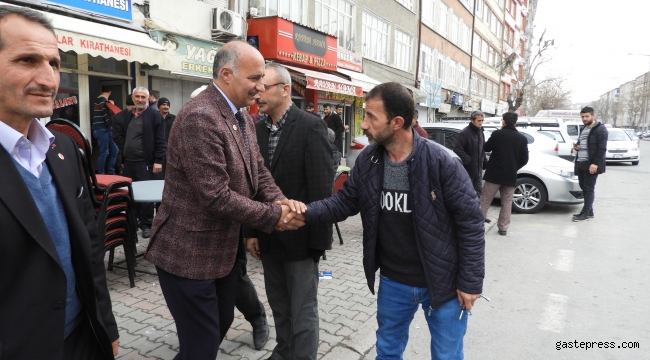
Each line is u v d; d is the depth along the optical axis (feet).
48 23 4.47
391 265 6.92
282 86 8.28
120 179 12.29
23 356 4.31
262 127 8.68
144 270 14.57
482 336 10.81
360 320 11.31
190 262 6.49
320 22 43.75
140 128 18.58
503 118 20.66
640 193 34.60
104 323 5.37
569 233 21.40
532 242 19.71
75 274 4.97
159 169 18.63
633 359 9.71
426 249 6.43
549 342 10.52
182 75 27.78
